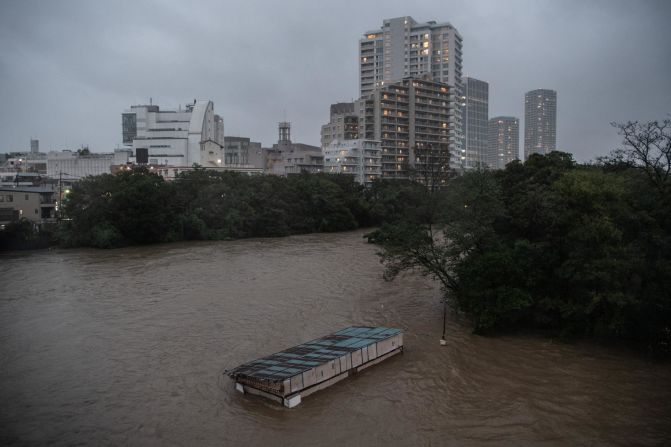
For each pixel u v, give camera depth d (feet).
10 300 159.33
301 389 89.25
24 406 88.74
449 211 136.36
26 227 270.46
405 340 118.83
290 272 199.00
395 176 531.91
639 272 103.19
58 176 441.27
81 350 115.14
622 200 116.37
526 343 114.73
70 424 82.58
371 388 93.91
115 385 96.68
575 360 104.88
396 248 139.85
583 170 137.49
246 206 330.34
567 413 84.33
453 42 648.79
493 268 116.78
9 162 524.52
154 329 128.88
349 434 78.84
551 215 116.26
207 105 492.13
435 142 563.48
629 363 102.68
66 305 152.66
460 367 102.83
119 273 200.34
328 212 370.53
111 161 473.67
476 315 122.42
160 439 78.07
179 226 306.76
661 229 107.65
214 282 181.68
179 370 103.14
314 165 497.87
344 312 141.79
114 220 282.15
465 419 83.05
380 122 528.63
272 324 131.75
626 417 82.79
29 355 112.47
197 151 474.49
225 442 77.05
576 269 109.81
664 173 119.96
